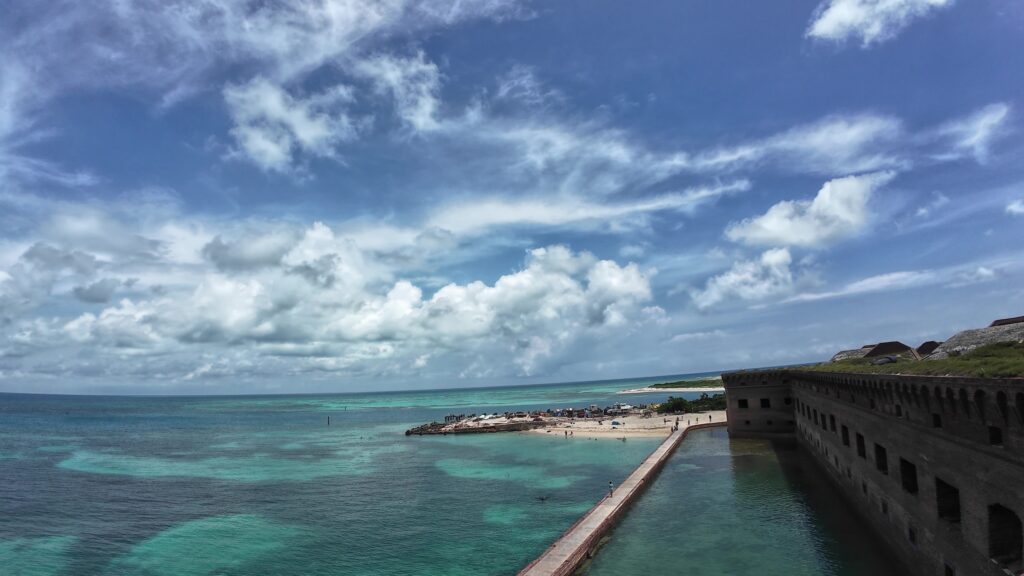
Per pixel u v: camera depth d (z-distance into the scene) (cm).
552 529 4525
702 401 13025
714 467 6175
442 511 5291
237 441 12350
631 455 7900
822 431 5203
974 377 1866
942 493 2320
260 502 5919
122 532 4844
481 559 3912
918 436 2506
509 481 6550
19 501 6081
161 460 9219
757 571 3186
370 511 5406
